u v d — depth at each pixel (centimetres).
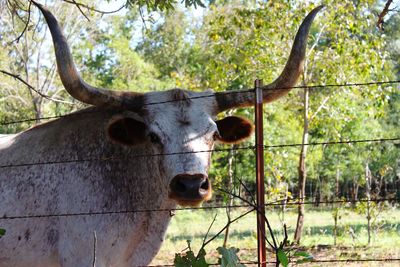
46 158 630
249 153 2109
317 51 1505
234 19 1512
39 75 2655
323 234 1606
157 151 600
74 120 649
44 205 613
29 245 610
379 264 1145
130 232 616
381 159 2631
